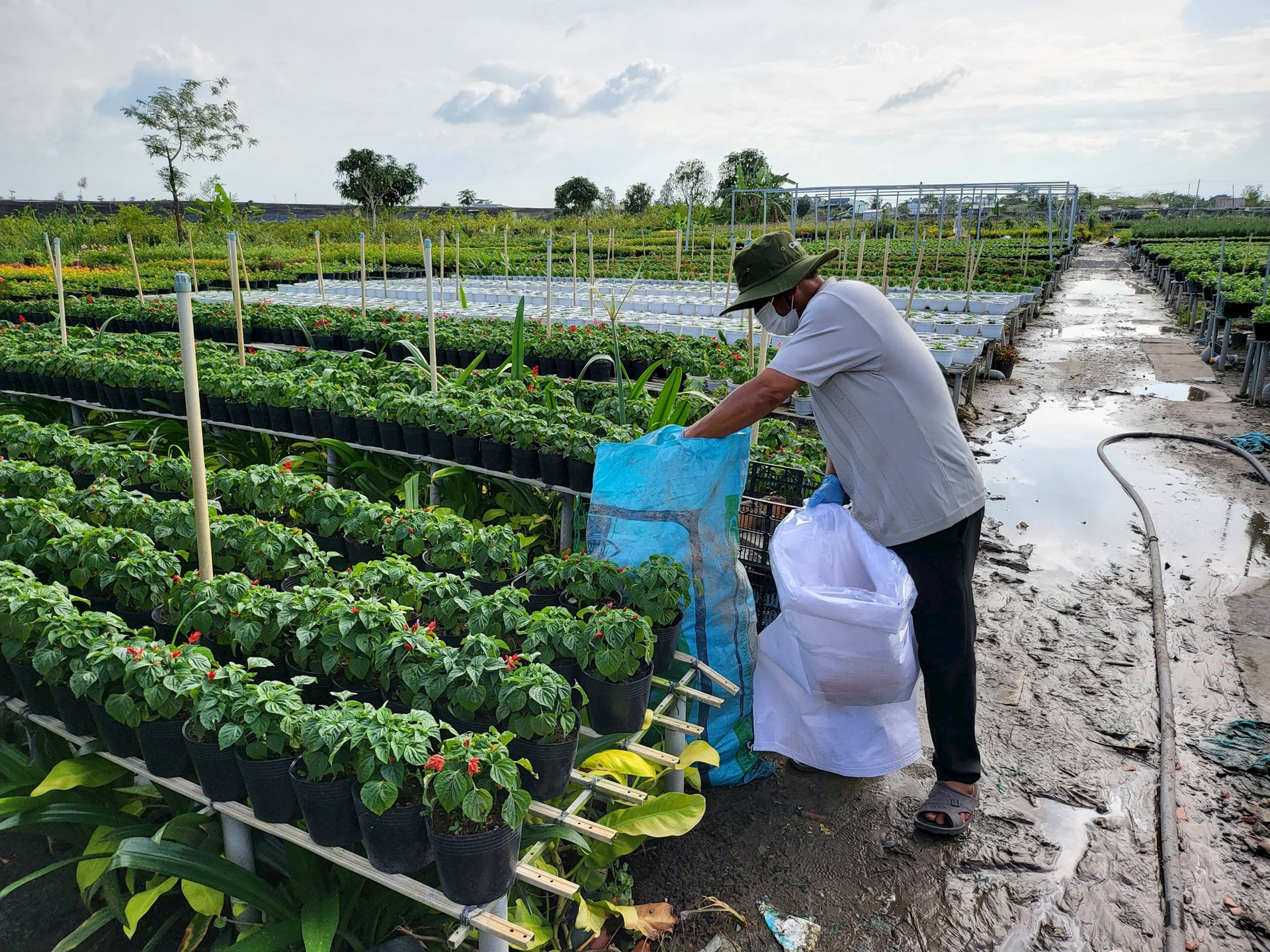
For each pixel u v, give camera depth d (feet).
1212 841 10.25
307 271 79.20
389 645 8.58
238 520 11.96
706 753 10.01
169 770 8.40
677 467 10.39
